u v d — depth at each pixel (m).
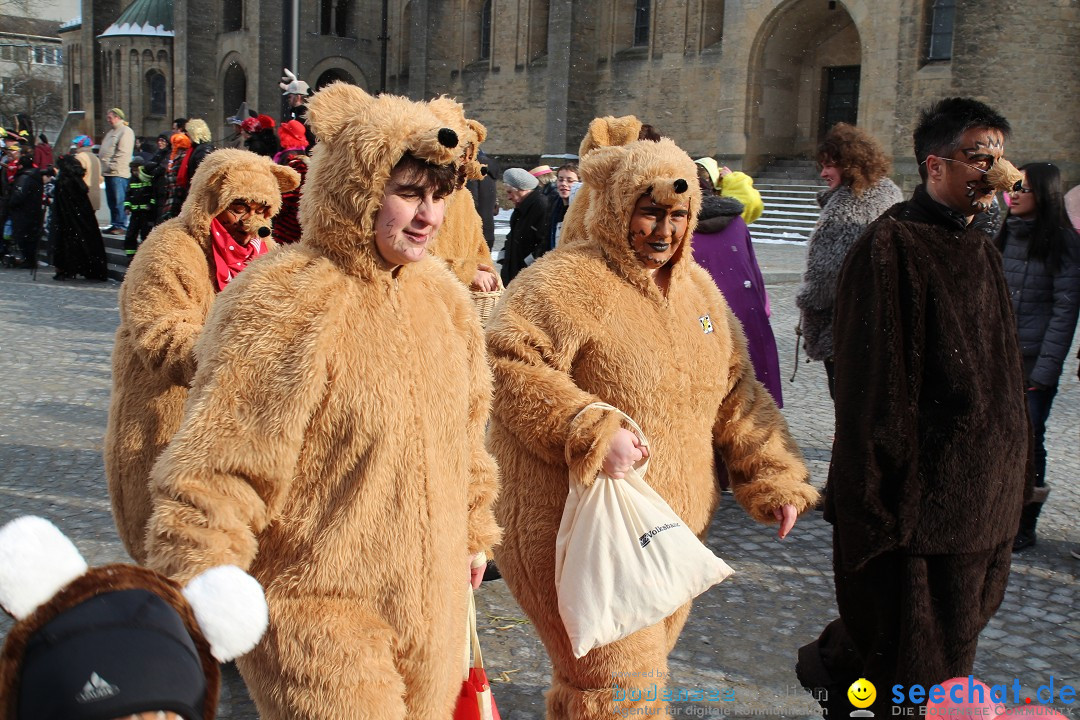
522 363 2.84
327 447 2.13
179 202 12.37
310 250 2.22
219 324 2.15
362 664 2.10
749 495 3.05
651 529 2.70
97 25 50.88
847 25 31.30
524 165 39.53
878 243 2.79
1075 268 5.24
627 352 2.85
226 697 3.68
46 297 14.38
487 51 41.88
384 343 2.18
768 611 4.50
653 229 2.85
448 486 2.30
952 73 26.14
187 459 2.04
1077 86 25.14
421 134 2.11
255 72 44.91
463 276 5.43
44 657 1.20
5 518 5.45
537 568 2.88
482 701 2.54
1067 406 8.77
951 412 2.76
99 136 51.16
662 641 2.90
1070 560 5.20
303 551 2.13
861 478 2.72
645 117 35.25
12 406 8.06
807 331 5.70
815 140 32.44
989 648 4.16
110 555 4.96
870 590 2.83
